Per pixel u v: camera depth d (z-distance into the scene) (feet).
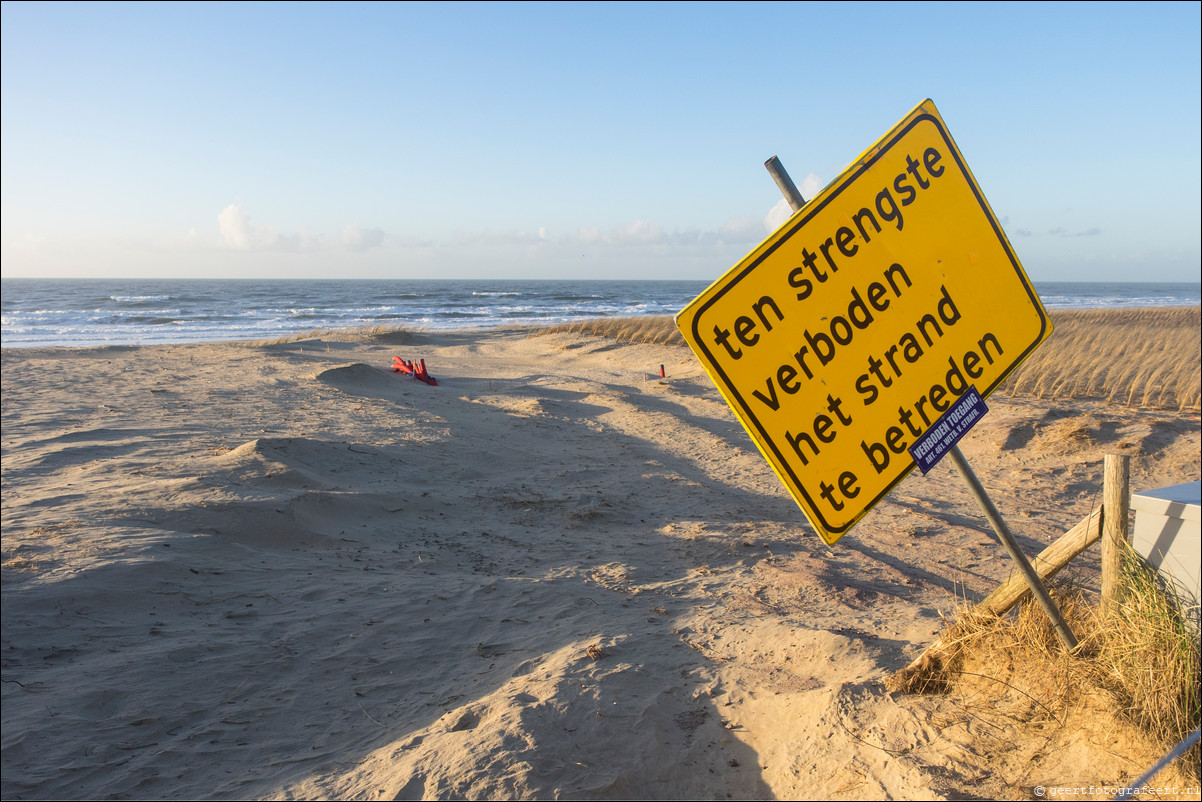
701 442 48.19
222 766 12.20
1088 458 41.29
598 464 40.55
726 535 27.81
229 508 24.35
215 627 17.48
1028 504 35.01
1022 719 9.25
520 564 24.29
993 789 8.14
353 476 32.40
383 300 338.34
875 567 24.57
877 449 7.74
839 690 11.24
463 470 36.73
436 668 16.26
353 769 11.28
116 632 16.55
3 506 24.23
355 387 59.41
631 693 13.01
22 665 14.82
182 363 75.25
